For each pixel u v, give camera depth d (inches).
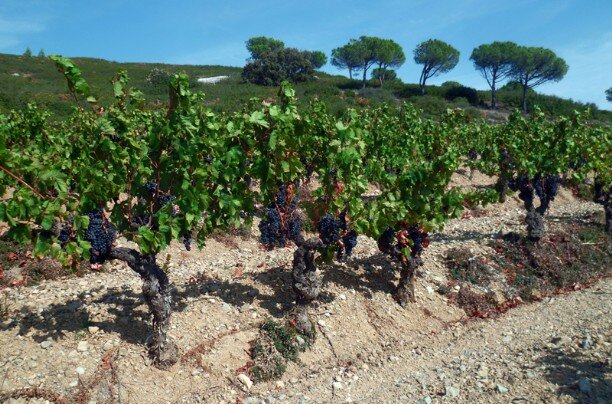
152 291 246.1
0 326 262.2
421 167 329.4
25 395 218.7
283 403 244.5
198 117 254.5
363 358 296.5
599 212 653.3
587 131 639.1
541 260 443.8
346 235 311.0
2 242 375.2
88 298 308.2
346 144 282.0
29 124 447.5
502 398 233.0
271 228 286.2
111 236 239.9
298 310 296.8
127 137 235.5
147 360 254.7
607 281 443.5
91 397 226.2
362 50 2233.0
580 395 225.6
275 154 254.7
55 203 211.8
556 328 330.0
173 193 249.3
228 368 263.9
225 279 352.5
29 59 2288.4
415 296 368.5
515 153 489.7
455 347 313.6
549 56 2101.4
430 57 2236.7
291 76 2172.7
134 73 2240.4
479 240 477.7
